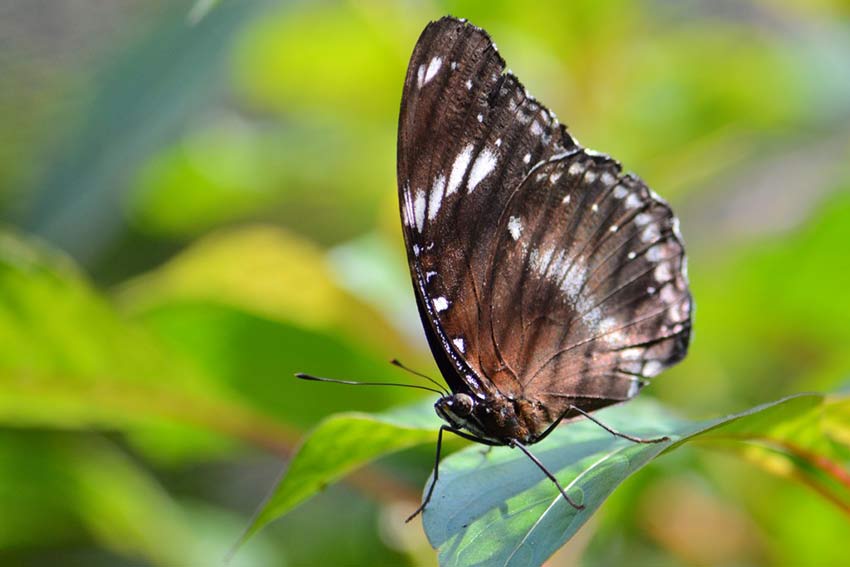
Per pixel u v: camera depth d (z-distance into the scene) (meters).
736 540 0.60
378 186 0.66
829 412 0.54
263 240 0.60
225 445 0.62
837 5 0.66
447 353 0.56
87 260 0.62
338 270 0.60
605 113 0.64
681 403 0.63
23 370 0.58
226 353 0.59
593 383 0.57
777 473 0.56
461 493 0.54
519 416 0.56
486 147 0.56
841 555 0.60
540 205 0.56
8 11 0.63
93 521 0.61
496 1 0.63
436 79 0.55
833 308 0.62
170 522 0.61
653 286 0.57
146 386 0.58
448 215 0.55
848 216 0.61
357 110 0.65
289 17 0.63
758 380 0.63
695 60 0.65
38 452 0.60
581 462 0.54
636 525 0.60
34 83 0.63
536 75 0.64
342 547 0.62
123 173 0.60
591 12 0.63
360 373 0.59
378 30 0.64
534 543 0.53
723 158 0.63
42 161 0.62
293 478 0.54
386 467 0.59
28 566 0.62
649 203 0.57
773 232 0.62
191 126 0.64
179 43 0.61
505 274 0.56
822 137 0.65
